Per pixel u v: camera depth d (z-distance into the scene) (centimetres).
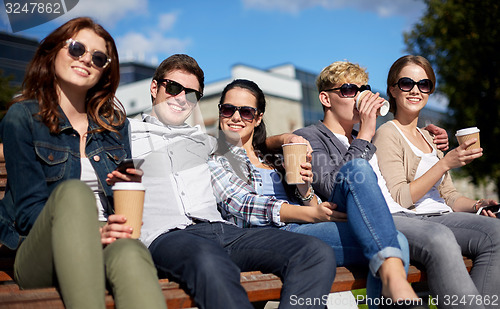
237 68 1916
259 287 213
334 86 317
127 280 179
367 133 291
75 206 178
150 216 242
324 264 216
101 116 246
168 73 278
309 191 278
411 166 304
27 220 203
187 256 204
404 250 224
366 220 225
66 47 227
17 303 172
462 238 272
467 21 1161
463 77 1163
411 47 1234
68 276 172
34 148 218
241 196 264
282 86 2130
